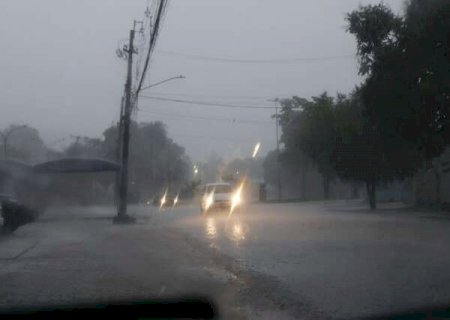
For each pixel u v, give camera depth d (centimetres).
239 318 958
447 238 2106
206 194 4341
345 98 4962
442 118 3002
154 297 1120
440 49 2795
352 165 4275
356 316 941
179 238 2328
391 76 2975
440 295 1084
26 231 2811
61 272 1452
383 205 5009
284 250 1809
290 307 1023
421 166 4316
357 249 1803
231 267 1490
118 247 2033
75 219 3691
